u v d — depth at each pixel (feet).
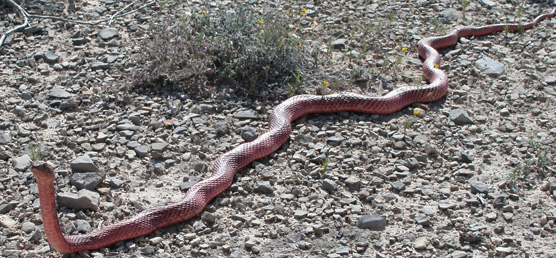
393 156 4.50
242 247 3.83
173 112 4.77
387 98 4.87
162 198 4.11
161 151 4.41
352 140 4.60
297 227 3.94
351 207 4.08
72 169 4.21
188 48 5.21
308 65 5.31
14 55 5.31
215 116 4.76
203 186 4.06
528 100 5.15
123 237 3.82
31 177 4.19
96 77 5.08
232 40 5.27
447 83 5.16
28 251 3.76
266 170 4.31
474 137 4.71
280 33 5.30
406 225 4.00
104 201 4.08
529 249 3.89
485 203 4.15
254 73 5.10
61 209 4.01
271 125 4.58
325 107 4.84
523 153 4.58
